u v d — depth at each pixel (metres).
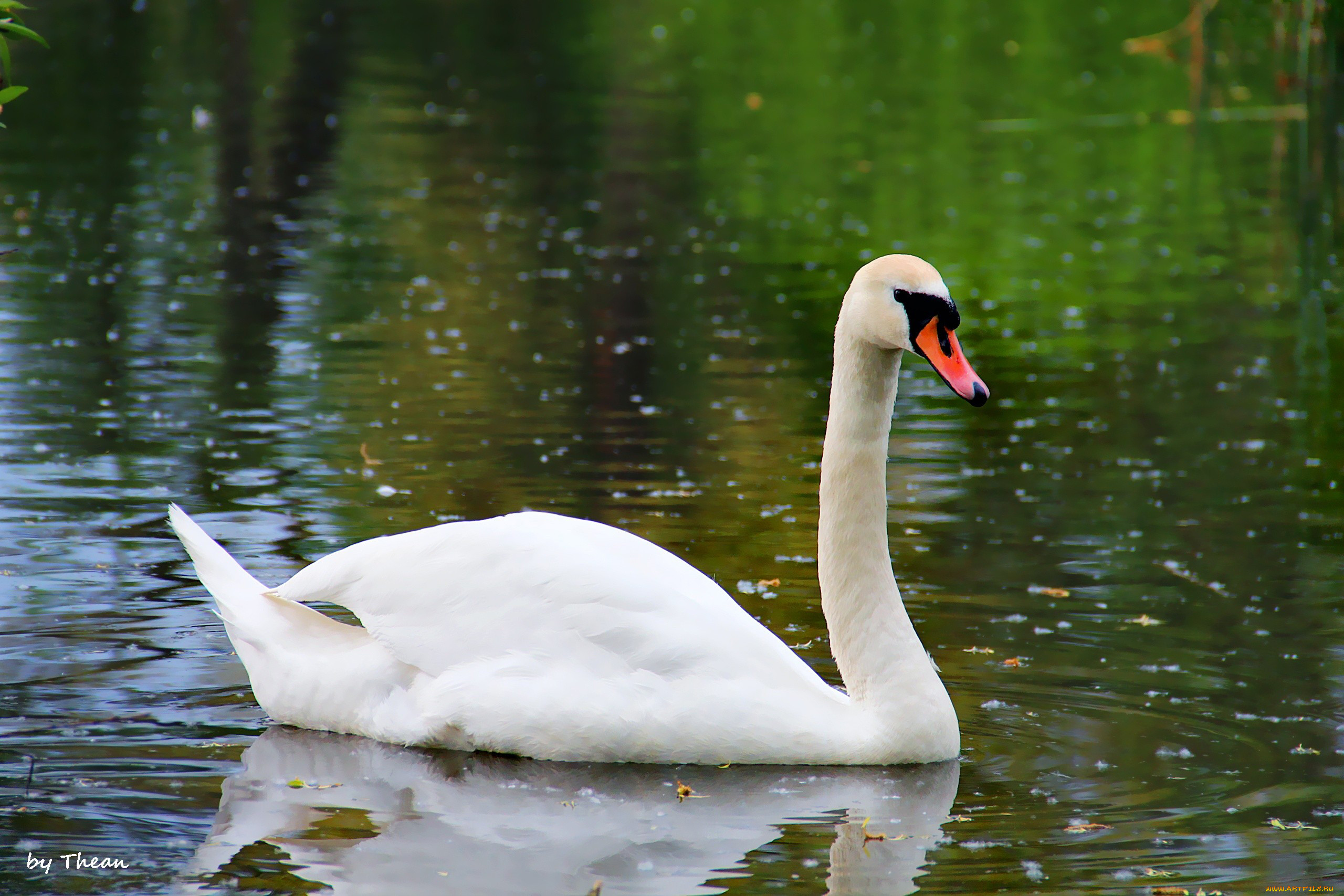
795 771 8.55
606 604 8.62
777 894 7.08
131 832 7.57
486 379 17.89
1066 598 11.66
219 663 9.85
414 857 7.36
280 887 7.03
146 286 21.52
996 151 35.09
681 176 31.48
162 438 15.10
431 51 44.88
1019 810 8.07
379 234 25.61
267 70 40.41
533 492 13.88
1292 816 7.99
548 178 30.70
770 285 23.45
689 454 15.28
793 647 10.40
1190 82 42.72
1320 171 33.31
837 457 8.84
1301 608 11.48
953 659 10.38
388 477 14.16
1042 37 50.09
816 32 50.94
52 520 12.61
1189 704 9.62
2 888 6.95
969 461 15.66
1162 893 7.09
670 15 53.31
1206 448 16.25
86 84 37.31
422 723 8.67
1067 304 23.33
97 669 9.69
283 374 17.73
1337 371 19.67
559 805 8.04
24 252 22.97
